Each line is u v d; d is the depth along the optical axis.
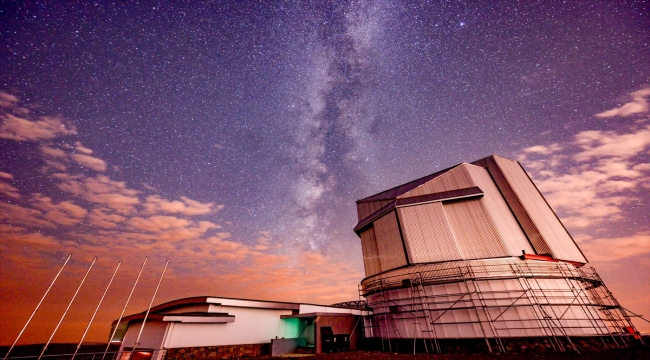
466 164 23.20
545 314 15.53
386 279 20.48
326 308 21.94
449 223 20.05
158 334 15.66
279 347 17.75
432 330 17.09
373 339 20.34
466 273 17.59
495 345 15.41
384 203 26.81
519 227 20.06
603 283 18.06
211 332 16.61
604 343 15.03
